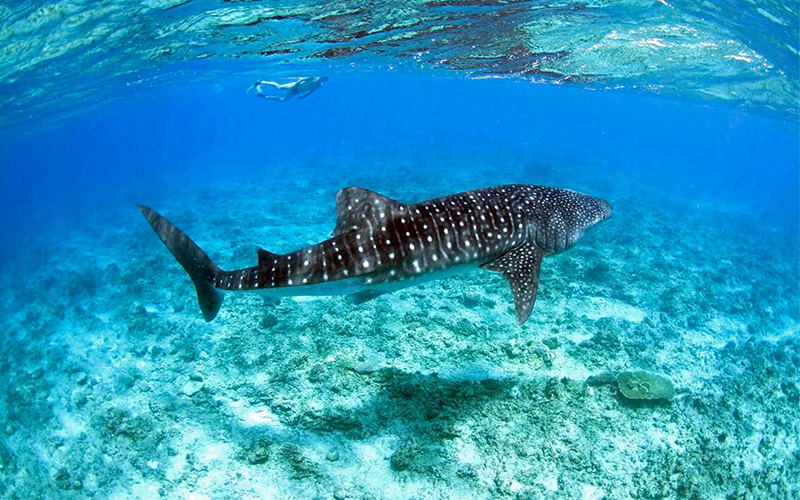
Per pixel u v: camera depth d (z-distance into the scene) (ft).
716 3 38.24
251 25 52.06
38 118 119.65
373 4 43.86
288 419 29.37
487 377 32.55
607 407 29.55
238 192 117.39
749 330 46.32
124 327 46.32
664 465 26.32
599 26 47.96
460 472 25.09
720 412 31.12
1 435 34.22
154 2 42.86
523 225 19.95
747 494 26.45
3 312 60.85
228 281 19.06
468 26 50.44
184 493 26.11
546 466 25.61
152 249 71.97
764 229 104.94
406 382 29.89
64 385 38.42
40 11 41.65
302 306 42.86
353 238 17.89
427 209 18.62
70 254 81.20
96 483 28.45
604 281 51.52
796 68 54.13
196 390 34.06
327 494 24.72
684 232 81.92
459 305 43.83
